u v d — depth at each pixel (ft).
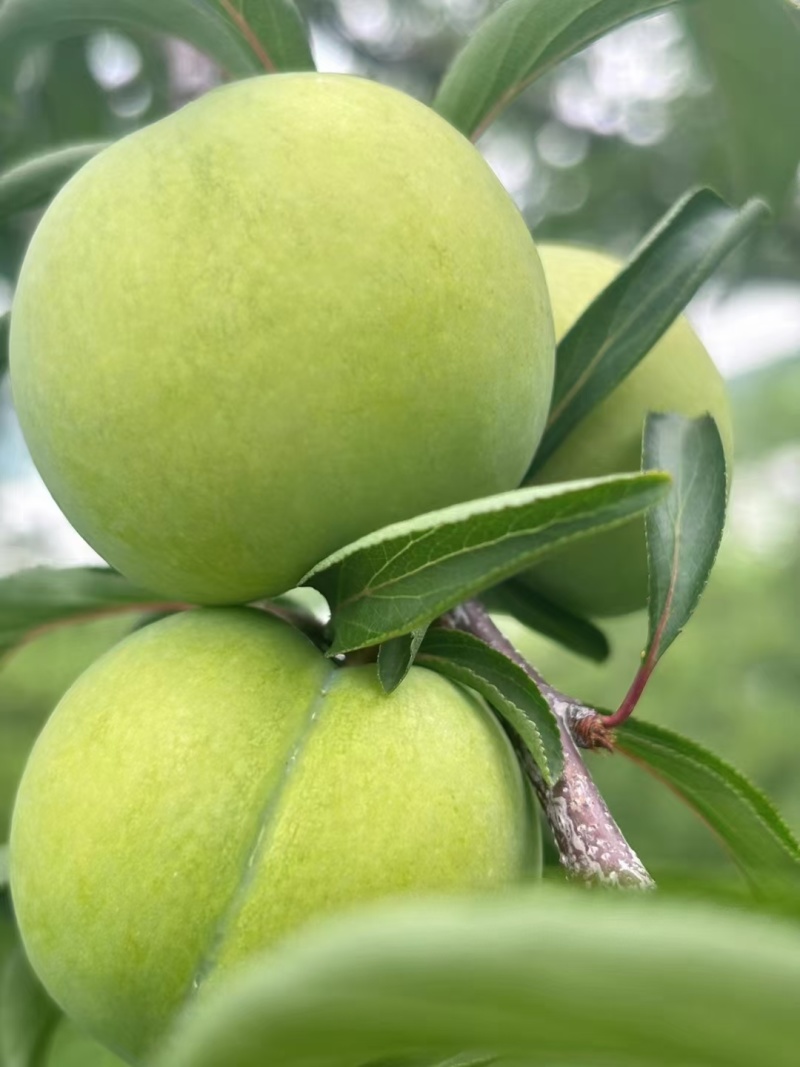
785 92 0.76
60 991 0.53
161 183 0.52
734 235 0.61
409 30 1.44
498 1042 0.37
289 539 0.53
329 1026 0.37
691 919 0.33
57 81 0.99
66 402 0.53
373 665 0.54
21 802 0.54
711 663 2.15
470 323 0.52
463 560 0.49
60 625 0.67
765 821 0.56
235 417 0.51
